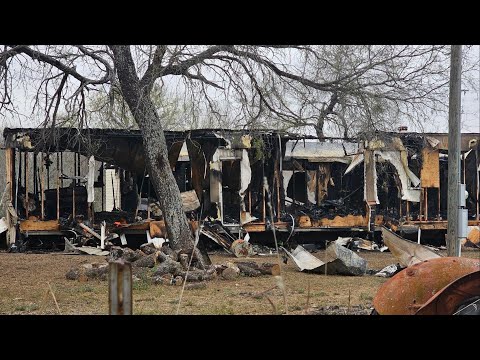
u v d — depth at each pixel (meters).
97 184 30.52
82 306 13.59
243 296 15.30
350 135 23.98
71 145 27.14
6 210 27.09
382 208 31.36
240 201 27.92
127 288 5.70
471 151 30.67
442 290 6.86
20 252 26.75
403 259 17.38
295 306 13.38
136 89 20.14
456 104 16.55
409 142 29.78
